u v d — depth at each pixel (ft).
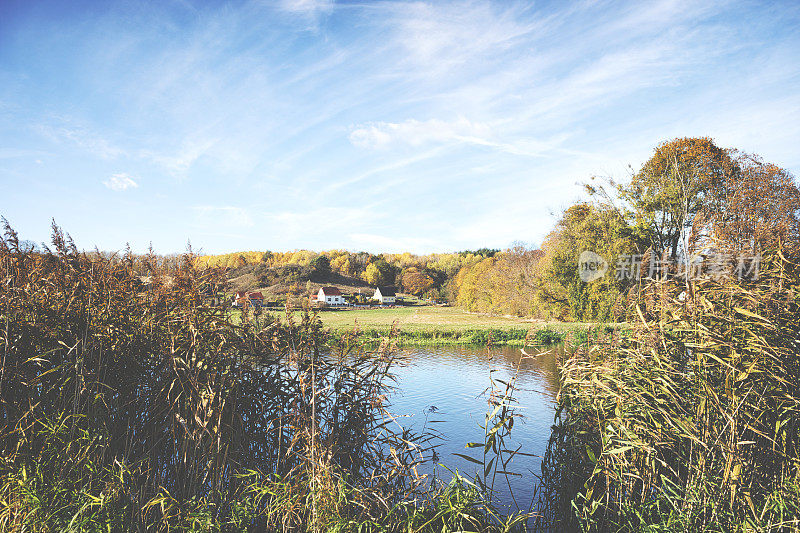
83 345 11.91
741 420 11.61
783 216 79.10
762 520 10.41
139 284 14.33
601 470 13.10
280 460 13.44
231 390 12.66
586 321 92.68
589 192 105.60
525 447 24.85
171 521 11.11
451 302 250.37
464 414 31.30
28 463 10.76
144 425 12.63
